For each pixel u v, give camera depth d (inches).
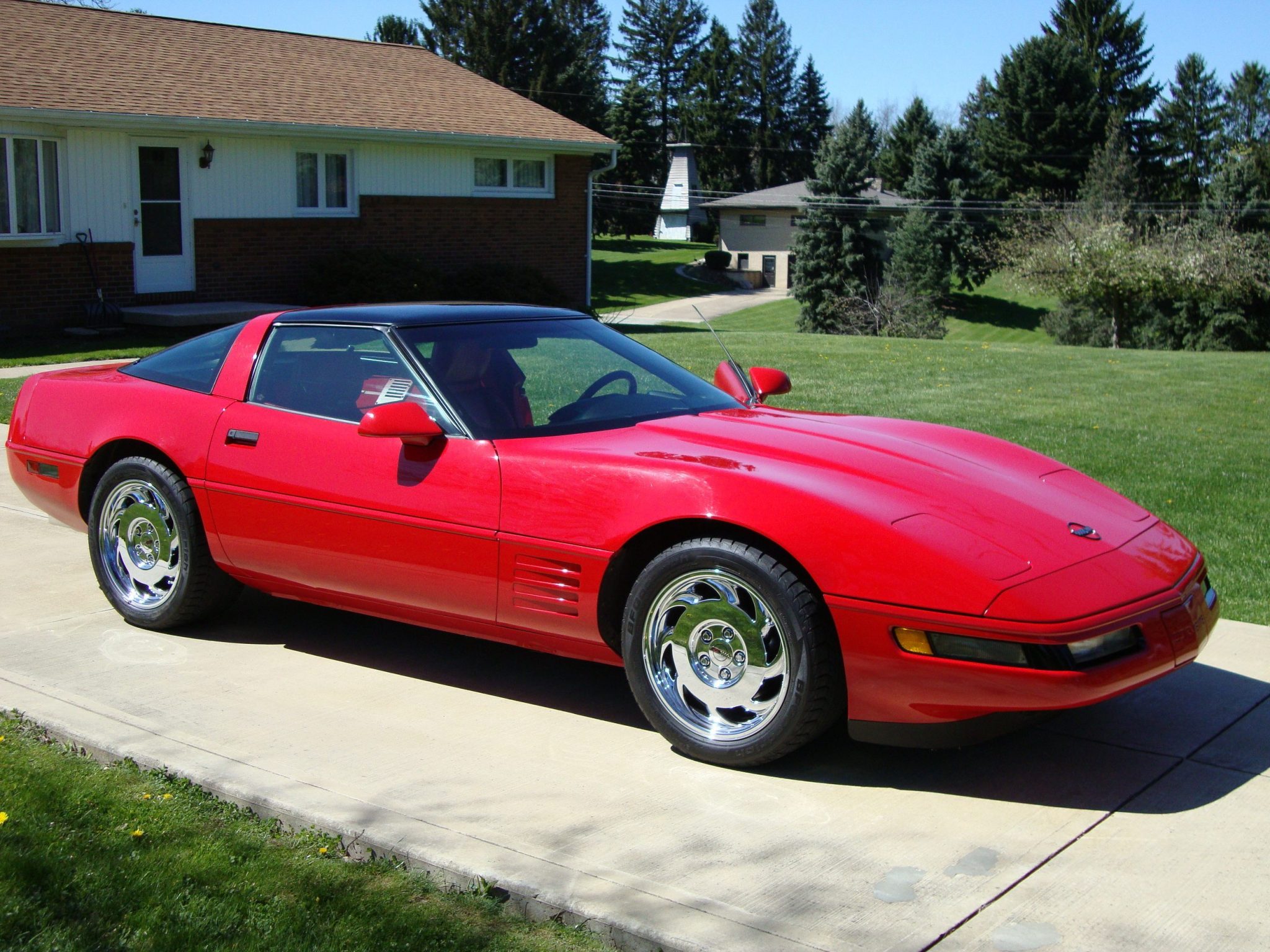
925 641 127.6
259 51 854.5
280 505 174.1
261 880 116.5
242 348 188.2
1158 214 1988.2
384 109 820.6
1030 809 132.3
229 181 717.9
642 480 145.5
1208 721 157.3
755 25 3503.9
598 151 924.6
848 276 1985.7
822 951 102.8
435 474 160.2
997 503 143.3
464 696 167.3
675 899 111.1
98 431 197.2
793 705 135.3
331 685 170.4
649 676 146.3
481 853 119.5
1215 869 118.6
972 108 3464.6
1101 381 537.6
